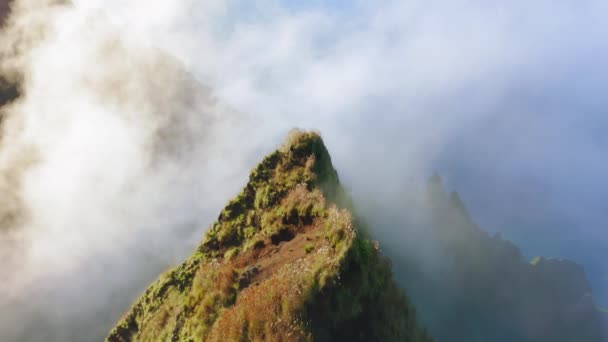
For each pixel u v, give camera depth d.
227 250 20.20
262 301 13.53
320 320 13.33
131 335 21.25
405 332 15.12
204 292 16.41
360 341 13.55
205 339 14.37
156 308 20.12
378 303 14.60
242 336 13.09
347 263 14.26
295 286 13.55
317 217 17.98
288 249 17.00
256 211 20.72
